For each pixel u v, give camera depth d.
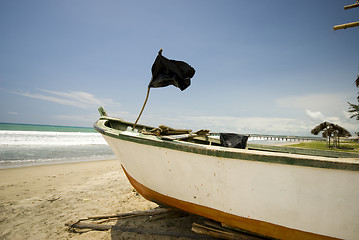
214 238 2.71
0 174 6.41
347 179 1.79
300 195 1.96
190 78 2.85
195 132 3.80
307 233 2.05
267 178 2.03
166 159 2.52
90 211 3.68
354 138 27.28
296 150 3.79
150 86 2.92
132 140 2.68
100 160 10.75
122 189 5.07
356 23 2.99
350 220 1.87
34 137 19.48
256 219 2.21
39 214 3.54
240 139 3.26
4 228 3.05
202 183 2.38
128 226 3.08
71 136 23.78
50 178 6.24
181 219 3.29
